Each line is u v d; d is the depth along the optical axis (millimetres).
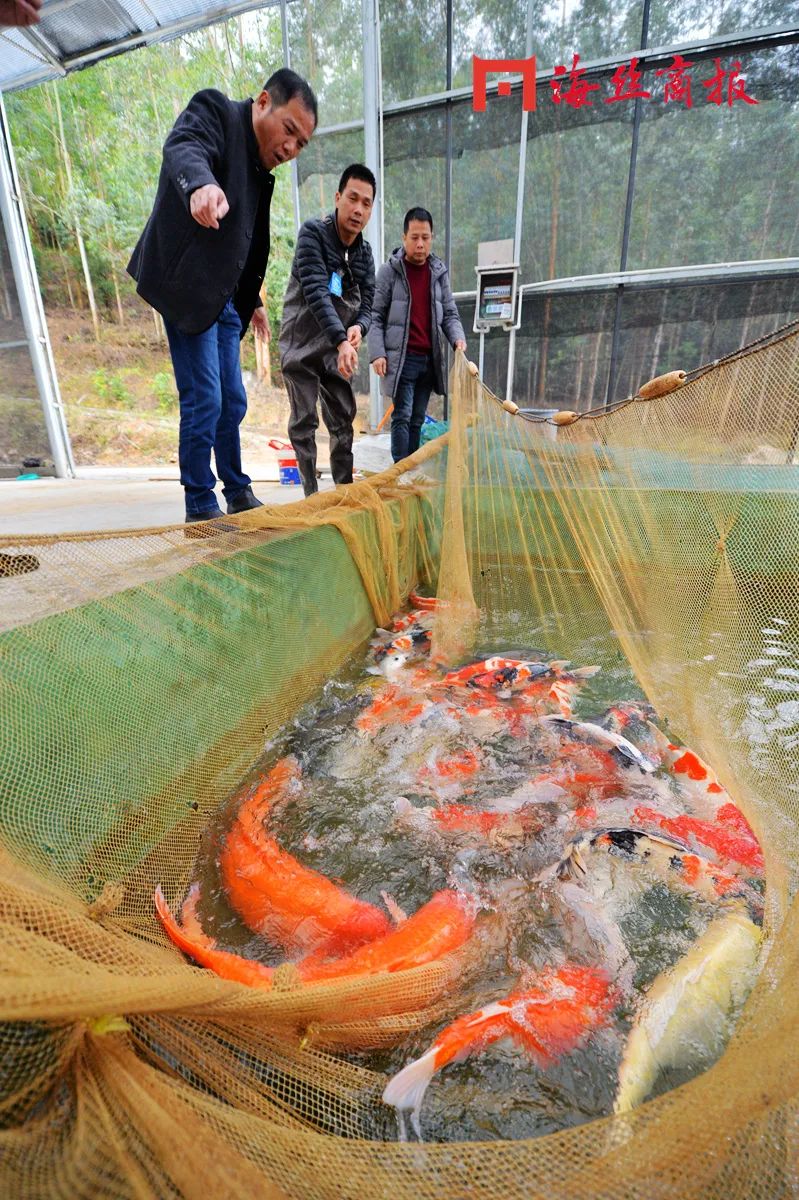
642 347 6504
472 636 3660
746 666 2047
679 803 2125
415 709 2859
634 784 2248
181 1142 773
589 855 1855
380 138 6676
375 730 2689
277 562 2736
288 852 1972
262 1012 1015
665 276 6211
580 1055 1325
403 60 6422
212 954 1526
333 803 2219
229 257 2629
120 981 812
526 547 3869
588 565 3229
